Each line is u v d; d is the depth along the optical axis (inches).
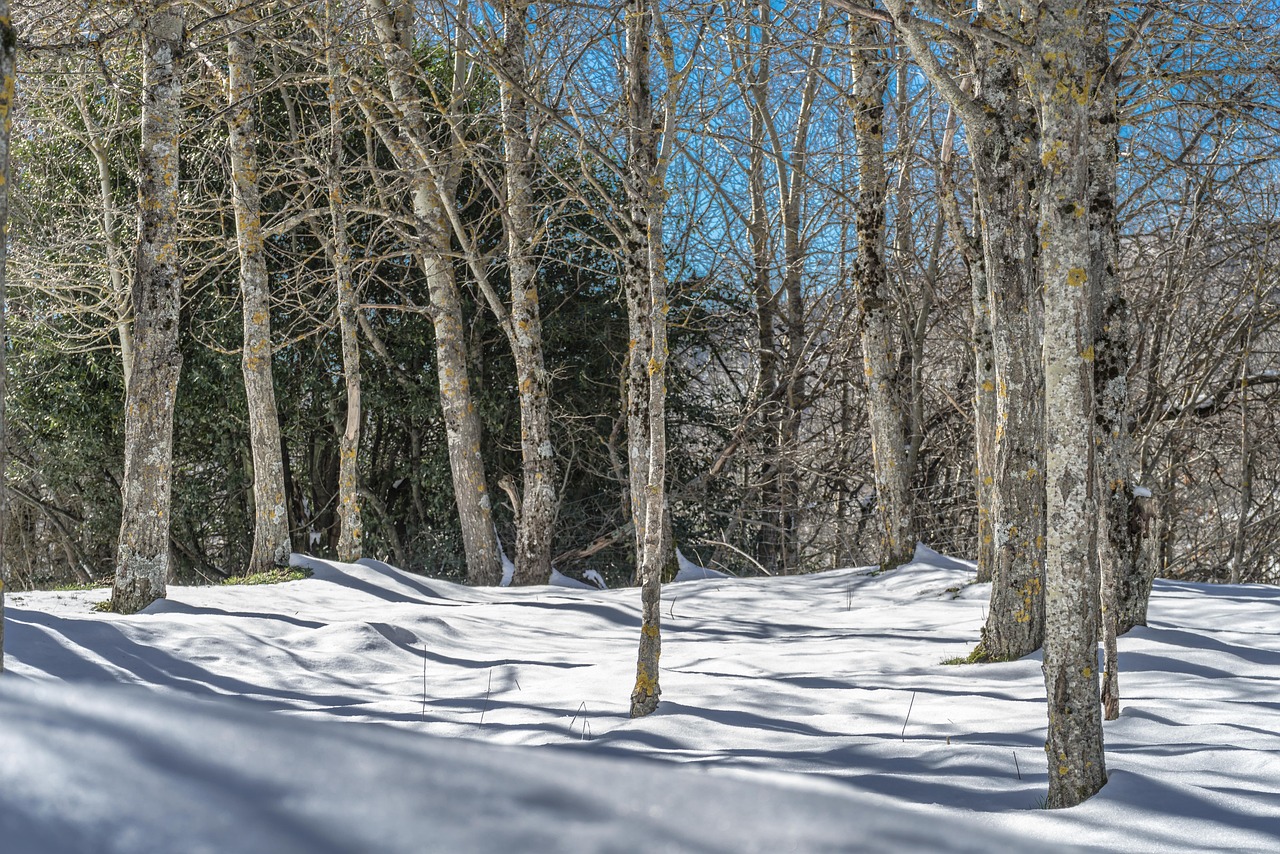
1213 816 167.0
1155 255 763.4
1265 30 509.0
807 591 591.2
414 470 866.8
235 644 370.0
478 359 834.8
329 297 808.9
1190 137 686.5
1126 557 368.2
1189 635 355.9
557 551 866.1
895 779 198.5
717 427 879.7
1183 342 790.5
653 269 300.4
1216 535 880.3
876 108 614.2
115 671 327.3
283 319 813.2
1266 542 832.9
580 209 826.8
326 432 866.8
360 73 693.3
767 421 871.7
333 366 837.8
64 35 576.4
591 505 888.9
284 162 709.9
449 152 721.0
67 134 783.1
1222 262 708.0
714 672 339.6
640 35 477.7
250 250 588.7
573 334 848.9
